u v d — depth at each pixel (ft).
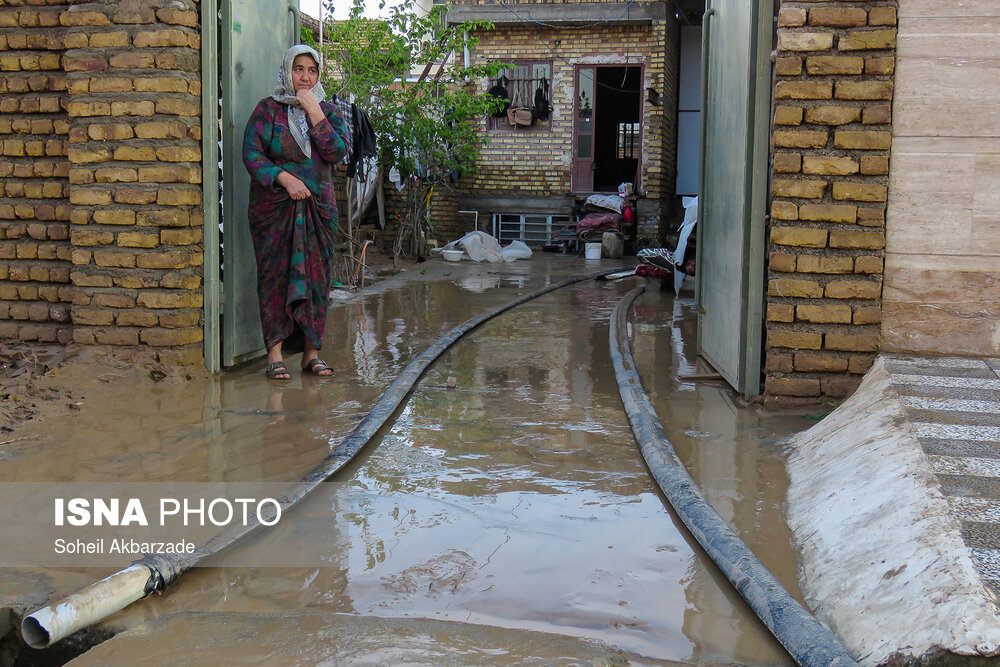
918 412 11.18
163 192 17.01
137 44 16.92
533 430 14.03
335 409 15.21
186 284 17.37
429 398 16.24
